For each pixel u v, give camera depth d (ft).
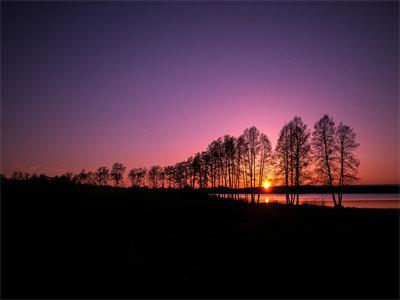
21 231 69.51
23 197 112.88
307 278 45.14
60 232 71.51
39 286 41.39
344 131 139.03
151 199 147.84
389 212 118.42
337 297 38.47
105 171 324.39
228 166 215.31
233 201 165.07
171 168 316.81
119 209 108.78
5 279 43.50
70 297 37.99
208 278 45.14
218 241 67.56
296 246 62.54
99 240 66.49
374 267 49.47
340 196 137.80
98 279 44.27
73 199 121.70
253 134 185.98
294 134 155.74
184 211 114.01
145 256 55.83
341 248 60.49
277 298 38.32
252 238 70.13
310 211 120.06
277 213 114.62
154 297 38.32
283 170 158.40
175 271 47.98
